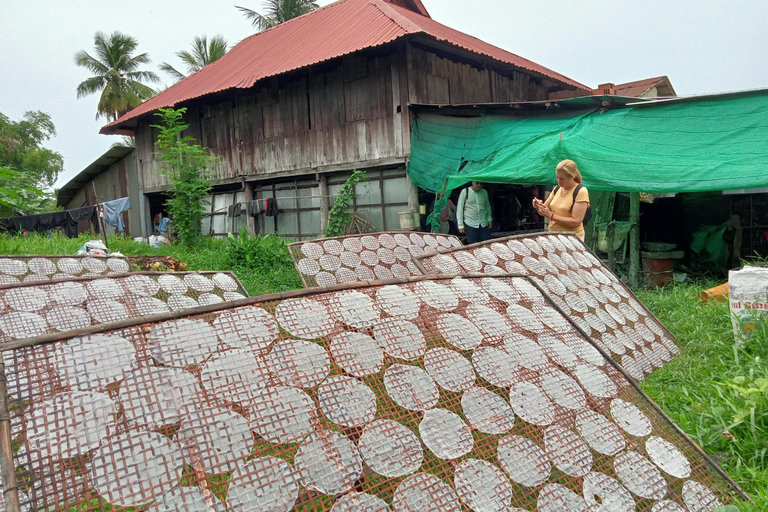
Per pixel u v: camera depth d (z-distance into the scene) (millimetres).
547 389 1708
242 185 13984
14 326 2307
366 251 4488
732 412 2268
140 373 1227
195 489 1093
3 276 3098
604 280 3703
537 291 2232
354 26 12258
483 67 12195
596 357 1991
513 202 11242
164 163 15672
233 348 1378
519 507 1344
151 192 16312
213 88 13289
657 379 2852
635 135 6746
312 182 12391
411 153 9070
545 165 6234
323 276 4184
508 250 3371
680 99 7117
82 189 21469
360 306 1695
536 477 1428
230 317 1455
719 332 3527
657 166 5746
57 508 977
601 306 3297
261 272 7695
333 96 11406
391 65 10344
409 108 9000
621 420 1750
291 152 12320
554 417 1624
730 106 6855
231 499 1104
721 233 7453
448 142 8820
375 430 1361
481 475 1367
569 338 2010
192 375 1272
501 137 8438
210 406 1232
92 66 31703
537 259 3398
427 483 1299
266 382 1336
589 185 5746
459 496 1302
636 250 6250
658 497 1543
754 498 1684
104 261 3688
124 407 1155
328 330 1560
